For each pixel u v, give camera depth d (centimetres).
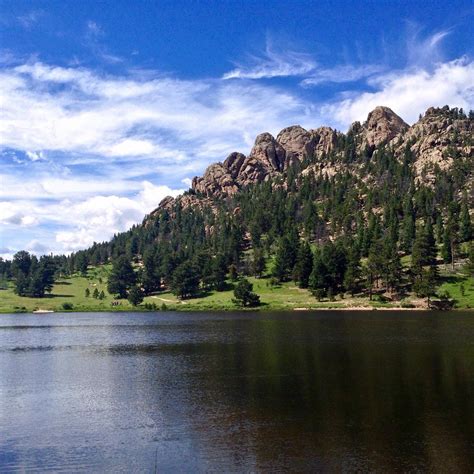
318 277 19662
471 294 17500
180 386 5238
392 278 18438
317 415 3994
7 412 4378
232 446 3344
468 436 3447
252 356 7181
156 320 15550
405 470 2903
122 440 3553
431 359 6519
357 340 8731
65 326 14100
